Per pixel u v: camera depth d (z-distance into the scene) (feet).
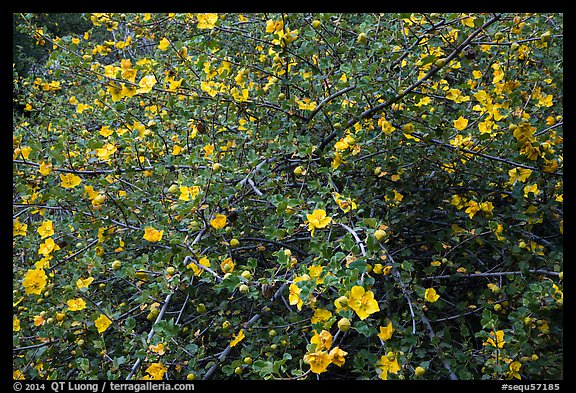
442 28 6.56
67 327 5.80
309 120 7.24
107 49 10.30
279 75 7.86
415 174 7.59
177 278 5.18
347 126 6.89
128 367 6.07
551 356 5.07
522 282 6.00
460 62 6.97
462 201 7.31
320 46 7.49
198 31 8.39
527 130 6.15
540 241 7.14
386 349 4.70
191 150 7.59
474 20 5.90
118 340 6.95
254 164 6.26
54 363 6.54
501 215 6.89
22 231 6.65
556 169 6.40
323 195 5.63
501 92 6.73
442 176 7.49
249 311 7.44
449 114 8.21
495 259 7.07
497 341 4.93
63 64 8.21
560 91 7.43
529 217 6.37
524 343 5.00
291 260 4.95
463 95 7.86
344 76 6.98
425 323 5.50
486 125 6.63
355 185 7.10
